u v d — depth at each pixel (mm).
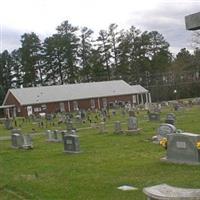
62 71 121500
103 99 89562
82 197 11203
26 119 64375
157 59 123312
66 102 86625
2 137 38844
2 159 20828
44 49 121750
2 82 124812
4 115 91250
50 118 57875
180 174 13219
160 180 12609
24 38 122125
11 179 14344
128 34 124500
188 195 6637
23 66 121750
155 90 106812
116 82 95000
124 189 11734
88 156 19281
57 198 11266
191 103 64062
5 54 125438
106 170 15094
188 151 14570
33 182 13547
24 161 19328
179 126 32094
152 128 32281
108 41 123062
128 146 22141
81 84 92500
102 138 27812
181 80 105062
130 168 15070
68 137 21000
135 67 122375
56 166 16906
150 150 19734
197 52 98312
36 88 89062
